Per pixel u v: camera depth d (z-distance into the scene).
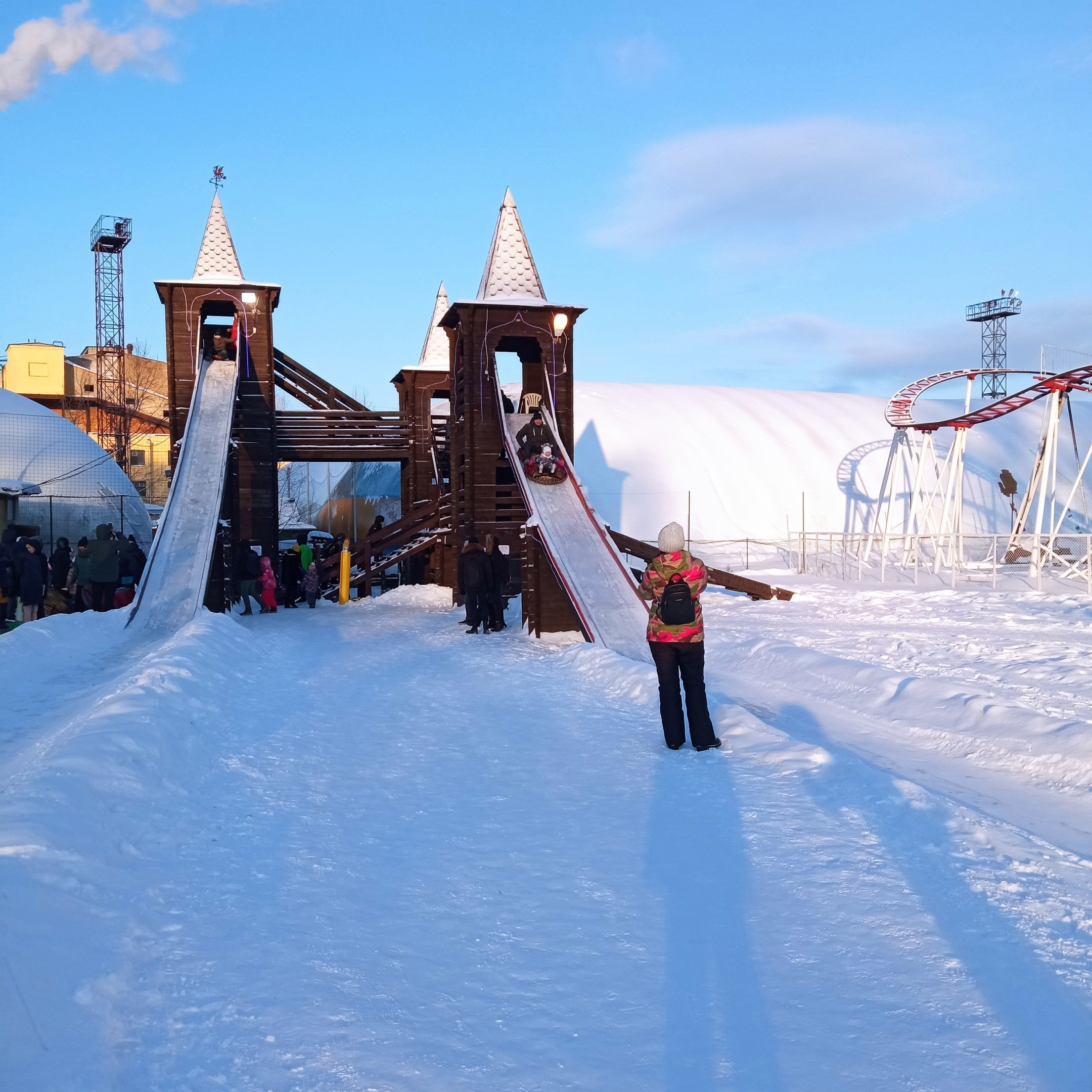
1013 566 35.19
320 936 3.93
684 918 4.14
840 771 6.45
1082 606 21.16
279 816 5.72
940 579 31.12
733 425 46.78
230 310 29.08
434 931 4.01
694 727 7.57
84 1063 2.83
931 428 35.75
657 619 7.67
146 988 3.42
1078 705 9.72
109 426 65.12
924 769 7.31
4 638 13.04
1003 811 6.09
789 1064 2.95
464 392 23.47
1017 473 48.53
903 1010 3.30
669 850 5.07
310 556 26.91
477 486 23.00
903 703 9.74
